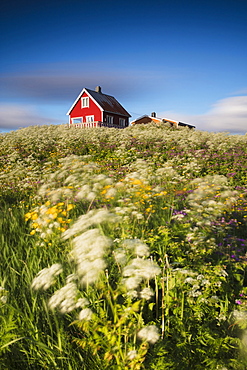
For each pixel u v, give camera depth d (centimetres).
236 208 734
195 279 346
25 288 344
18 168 1228
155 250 433
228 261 423
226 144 1672
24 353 270
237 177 1195
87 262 276
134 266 286
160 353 248
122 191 780
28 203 751
